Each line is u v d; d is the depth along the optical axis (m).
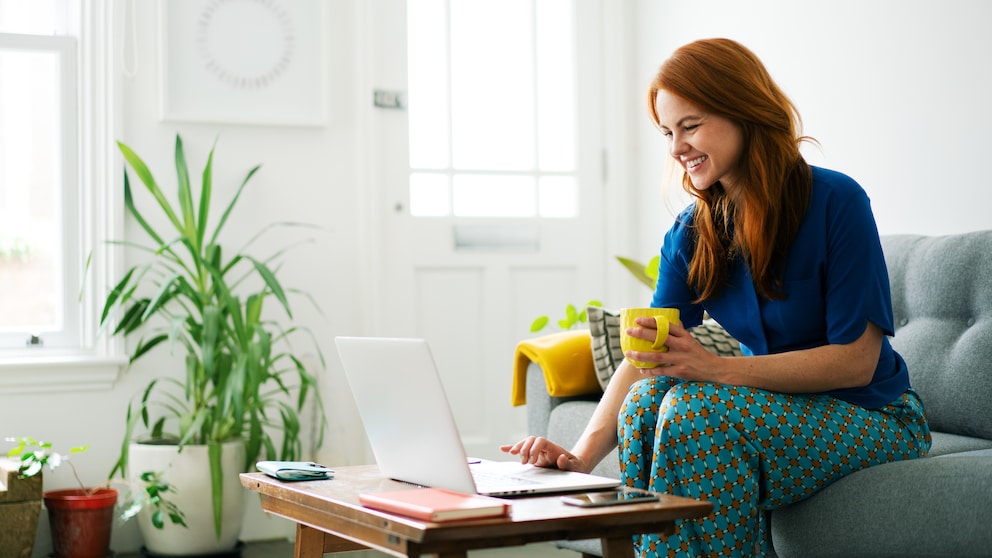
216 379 3.26
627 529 1.34
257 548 3.38
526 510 1.31
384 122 3.82
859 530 1.65
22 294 3.48
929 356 2.35
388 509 1.30
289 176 3.66
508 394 3.96
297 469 1.68
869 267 1.74
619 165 4.12
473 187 3.96
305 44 3.66
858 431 1.70
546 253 4.04
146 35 3.50
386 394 1.58
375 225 3.78
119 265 3.45
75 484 3.37
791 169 1.79
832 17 3.15
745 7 3.54
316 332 3.68
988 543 1.51
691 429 1.62
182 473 3.17
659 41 4.01
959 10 2.68
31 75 3.48
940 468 1.60
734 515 1.63
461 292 3.92
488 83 4.00
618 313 2.77
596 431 1.86
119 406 3.43
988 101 2.60
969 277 2.34
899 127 2.89
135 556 3.30
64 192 3.48
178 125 3.53
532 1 4.06
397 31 3.84
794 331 1.81
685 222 1.98
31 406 3.34
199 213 3.28
